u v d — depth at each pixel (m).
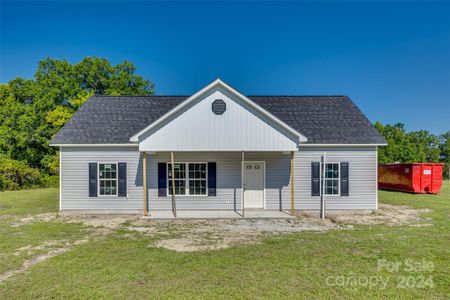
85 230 10.70
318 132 15.19
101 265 6.87
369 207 14.75
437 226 11.23
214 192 14.73
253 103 13.18
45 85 33.41
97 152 14.50
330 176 14.86
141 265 6.87
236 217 13.02
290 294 5.42
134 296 5.34
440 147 60.38
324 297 5.32
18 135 30.88
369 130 15.46
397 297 5.34
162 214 13.74
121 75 35.59
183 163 14.77
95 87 35.53
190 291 5.53
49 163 30.50
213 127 13.24
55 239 9.33
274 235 9.91
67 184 14.41
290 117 16.33
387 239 9.21
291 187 14.03
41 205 16.70
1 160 27.39
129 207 14.49
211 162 14.79
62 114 31.00
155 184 14.63
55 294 5.43
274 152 14.93
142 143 13.15
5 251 8.03
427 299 5.28
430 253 7.75
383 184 26.28
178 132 13.20
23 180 27.22
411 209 15.48
